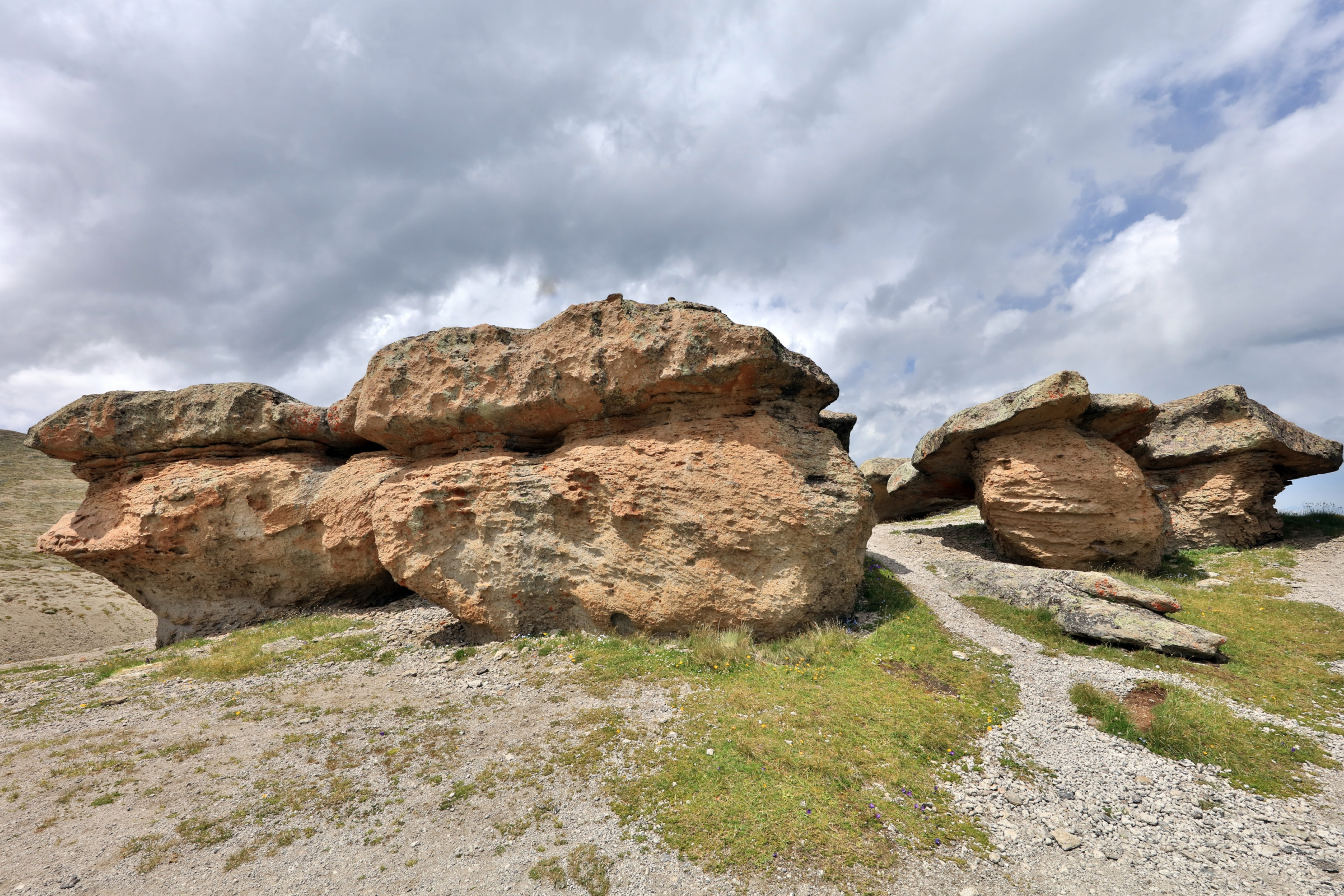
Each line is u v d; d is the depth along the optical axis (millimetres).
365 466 18656
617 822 7035
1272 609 14500
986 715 9898
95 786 8336
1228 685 11078
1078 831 7113
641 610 13430
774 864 6289
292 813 7547
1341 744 9164
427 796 7762
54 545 19219
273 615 19688
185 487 18750
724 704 9844
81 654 20156
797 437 14148
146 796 8047
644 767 8102
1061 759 8734
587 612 14180
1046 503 17562
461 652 13719
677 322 13523
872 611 15047
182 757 9180
